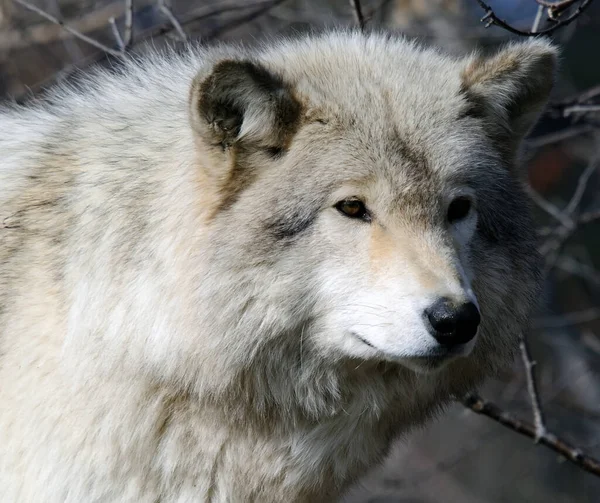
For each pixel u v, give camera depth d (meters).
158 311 7.61
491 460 21.05
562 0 9.24
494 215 8.17
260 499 8.23
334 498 8.66
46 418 7.80
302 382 7.95
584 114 11.90
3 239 8.10
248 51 8.86
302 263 7.58
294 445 8.12
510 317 8.44
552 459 21.08
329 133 7.71
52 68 16.48
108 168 7.94
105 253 7.73
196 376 7.69
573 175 21.80
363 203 7.64
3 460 7.94
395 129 7.76
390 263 7.50
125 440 7.79
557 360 18.59
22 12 15.58
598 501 20.52
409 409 8.57
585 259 17.91
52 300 7.89
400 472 19.11
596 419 15.98
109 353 7.67
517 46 8.46
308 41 8.87
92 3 15.55
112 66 9.22
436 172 7.74
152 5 14.64
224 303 7.57
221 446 7.98
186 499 8.01
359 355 7.72
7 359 7.94
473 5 17.55
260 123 7.61
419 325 7.34
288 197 7.58
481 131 8.25
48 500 7.83
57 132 8.41
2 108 9.25
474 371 8.53
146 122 8.16
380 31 9.81
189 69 8.57
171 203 7.73
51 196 8.09
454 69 8.55
